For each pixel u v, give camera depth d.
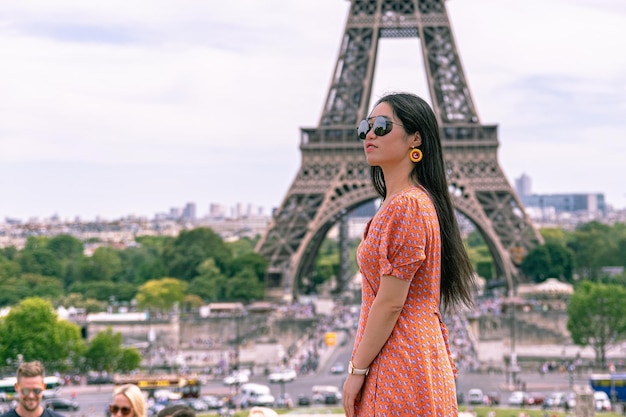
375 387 34.72
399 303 34.53
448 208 36.28
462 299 36.62
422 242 34.59
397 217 34.84
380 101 36.66
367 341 34.72
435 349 34.94
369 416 34.69
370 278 35.50
